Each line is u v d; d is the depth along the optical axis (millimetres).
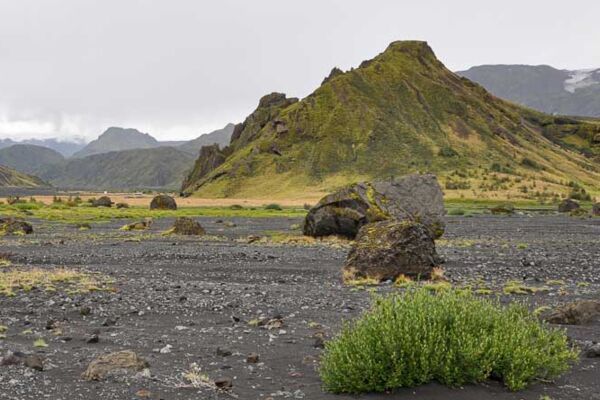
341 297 19766
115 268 29125
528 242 43094
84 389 9383
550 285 22578
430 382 9336
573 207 114438
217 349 12180
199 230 54344
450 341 9500
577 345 12539
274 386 9695
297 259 32562
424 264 24031
